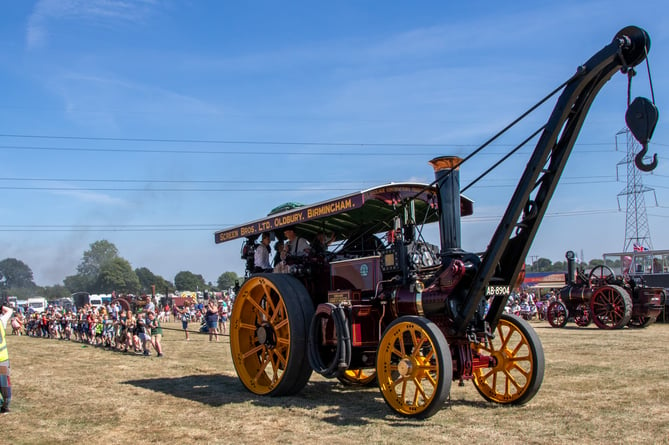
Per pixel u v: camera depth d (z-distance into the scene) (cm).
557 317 2225
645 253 2633
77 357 1580
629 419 670
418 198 885
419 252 808
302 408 776
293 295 862
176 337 2309
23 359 1527
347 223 989
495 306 751
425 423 668
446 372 659
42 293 14075
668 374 985
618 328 2020
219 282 14338
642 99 646
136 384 1024
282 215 917
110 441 631
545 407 741
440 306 723
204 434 648
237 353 959
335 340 826
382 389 730
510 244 732
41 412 792
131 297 3180
